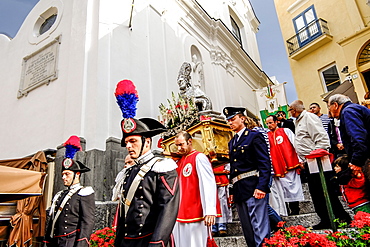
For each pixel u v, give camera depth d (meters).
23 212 6.45
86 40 8.41
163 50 10.86
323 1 16.94
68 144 4.62
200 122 5.00
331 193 4.30
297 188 4.98
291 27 18.41
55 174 7.34
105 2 8.84
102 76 7.86
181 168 3.93
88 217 3.92
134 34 9.57
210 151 4.82
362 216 3.11
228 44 16.38
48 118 8.73
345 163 4.06
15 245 6.13
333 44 15.98
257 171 3.56
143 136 2.74
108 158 6.96
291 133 5.36
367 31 13.70
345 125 3.51
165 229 2.17
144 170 2.58
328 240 2.97
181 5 13.09
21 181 5.02
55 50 9.56
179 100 6.41
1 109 10.58
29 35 11.09
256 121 6.71
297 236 3.15
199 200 3.58
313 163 3.80
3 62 11.68
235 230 5.26
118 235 2.52
